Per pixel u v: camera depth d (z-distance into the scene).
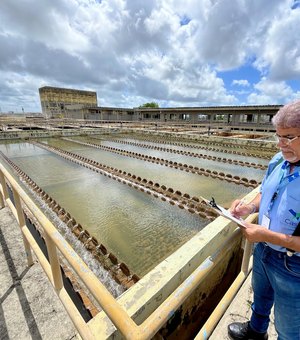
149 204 4.74
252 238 1.09
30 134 15.20
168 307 0.95
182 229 3.75
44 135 15.65
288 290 1.08
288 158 0.98
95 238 3.43
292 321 1.13
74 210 4.50
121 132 18.75
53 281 1.45
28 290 1.91
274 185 1.09
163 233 3.65
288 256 1.04
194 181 6.29
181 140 14.31
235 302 1.83
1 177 2.75
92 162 8.52
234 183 6.14
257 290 1.39
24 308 1.76
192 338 2.01
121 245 3.35
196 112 26.59
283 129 0.94
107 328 1.15
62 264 2.47
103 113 40.09
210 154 10.03
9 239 2.56
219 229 1.97
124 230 3.75
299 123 0.89
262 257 1.20
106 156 9.68
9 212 3.12
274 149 10.22
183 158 9.23
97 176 6.83
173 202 4.71
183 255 1.62
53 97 62.00
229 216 1.24
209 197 5.18
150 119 34.00
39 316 1.70
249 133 14.38
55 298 1.84
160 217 4.16
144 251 3.21
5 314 1.72
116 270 2.66
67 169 7.68
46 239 1.37
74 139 15.39
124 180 6.26
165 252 3.19
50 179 6.52
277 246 1.08
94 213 4.34
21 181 6.35
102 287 0.94
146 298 1.28
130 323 0.82
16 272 2.10
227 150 10.82
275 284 1.15
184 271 1.54
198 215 4.22
